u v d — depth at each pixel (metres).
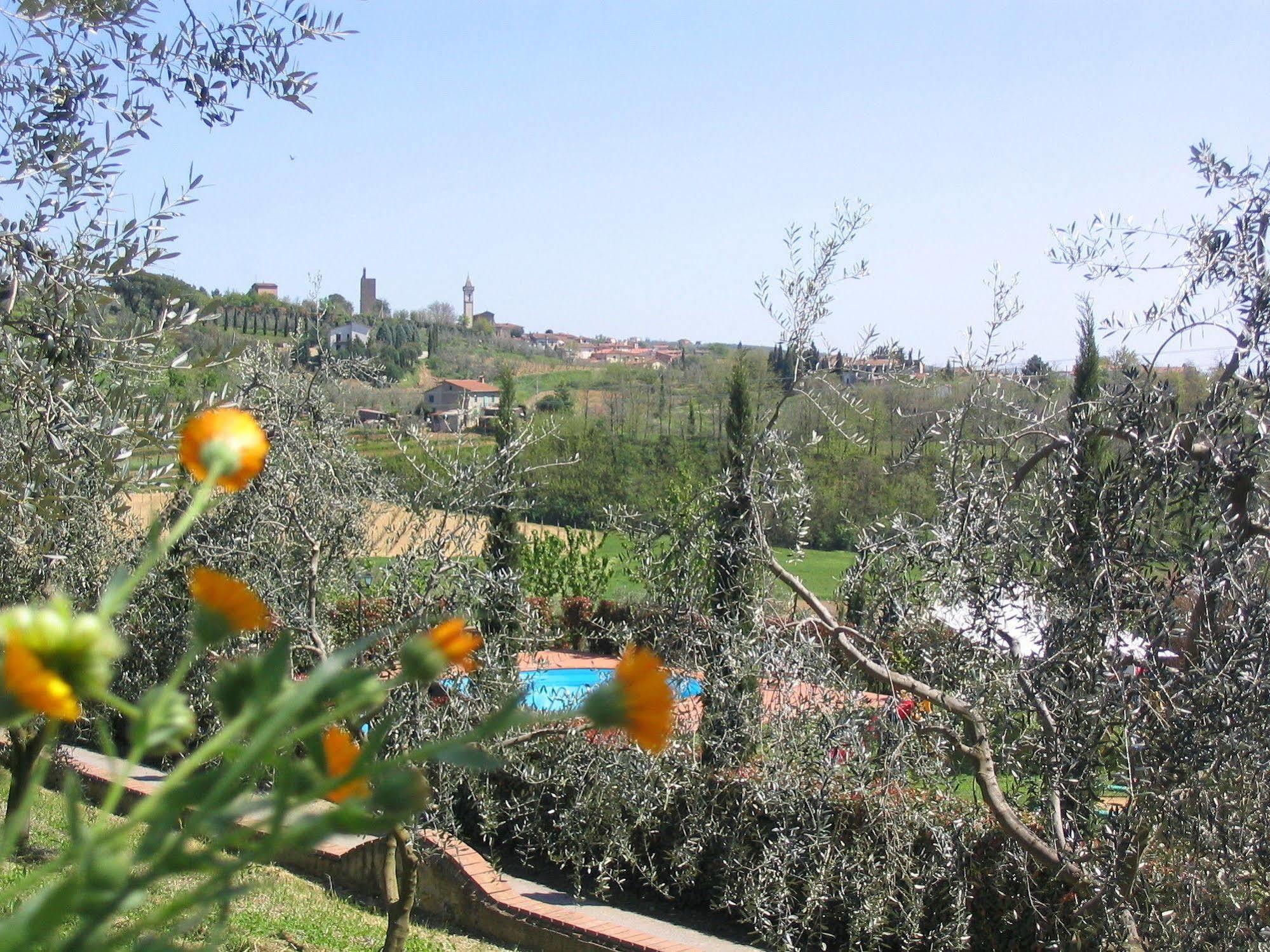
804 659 6.56
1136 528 4.77
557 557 20.58
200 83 4.56
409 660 0.78
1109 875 4.48
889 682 5.66
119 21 4.36
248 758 0.71
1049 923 6.64
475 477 6.84
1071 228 5.46
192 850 0.80
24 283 4.15
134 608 7.21
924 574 5.70
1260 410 4.61
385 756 5.81
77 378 4.16
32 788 0.71
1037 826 5.83
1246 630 4.37
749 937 9.08
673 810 9.14
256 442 0.81
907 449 6.28
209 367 4.67
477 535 7.10
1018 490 5.53
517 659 6.85
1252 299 4.81
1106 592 4.65
